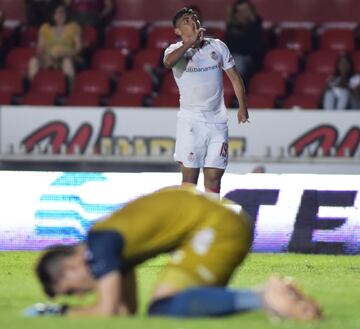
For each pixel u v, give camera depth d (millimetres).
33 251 37094
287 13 64500
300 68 60156
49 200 37344
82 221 37125
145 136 51156
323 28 63906
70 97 54844
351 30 61500
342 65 53812
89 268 20234
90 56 60531
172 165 50750
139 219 20781
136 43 62031
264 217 37344
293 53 59188
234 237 21250
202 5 64375
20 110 51719
